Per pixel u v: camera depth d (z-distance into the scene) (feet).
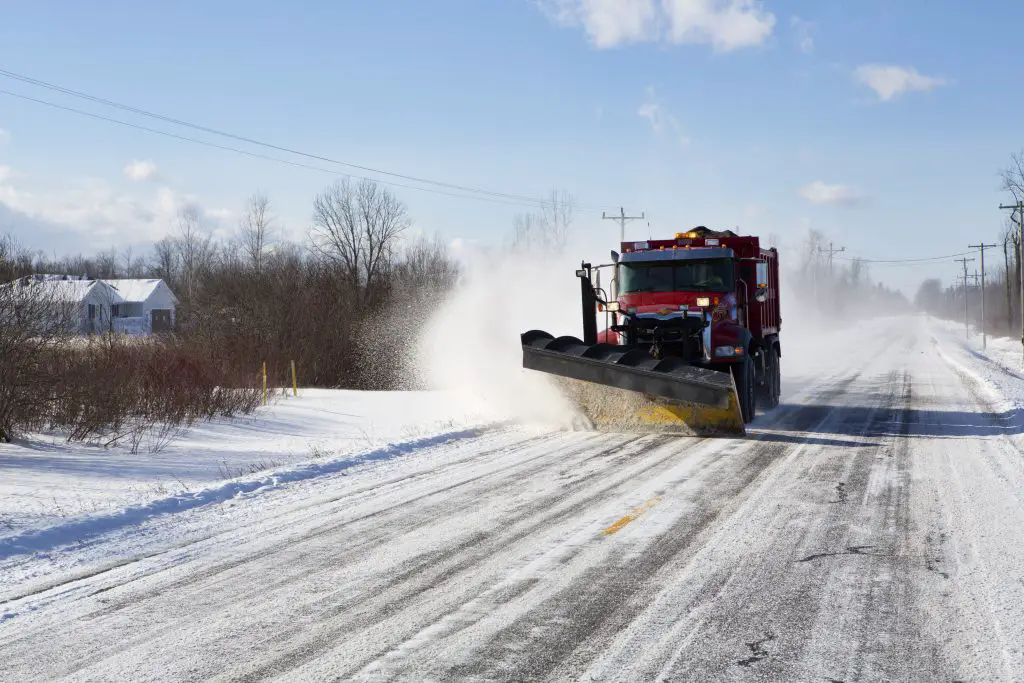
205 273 130.00
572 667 14.64
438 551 22.15
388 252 174.19
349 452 39.47
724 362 45.50
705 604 17.72
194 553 22.70
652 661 14.84
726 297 47.85
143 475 36.24
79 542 24.04
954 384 74.69
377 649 15.65
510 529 24.25
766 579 19.33
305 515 26.94
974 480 30.35
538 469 33.65
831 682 13.92
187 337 94.12
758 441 40.14
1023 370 109.40
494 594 18.60
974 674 14.17
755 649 15.31
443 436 42.73
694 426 42.29
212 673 14.73
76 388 48.67
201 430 52.90
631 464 34.27
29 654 15.75
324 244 173.27
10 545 23.27
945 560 20.59
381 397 74.13
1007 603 17.51
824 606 17.51
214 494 30.37
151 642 16.26
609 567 20.40
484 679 14.23
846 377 84.28
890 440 40.40
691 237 52.60
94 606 18.48
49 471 36.83
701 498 27.76
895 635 15.90
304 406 67.36
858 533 23.20
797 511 25.82
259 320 98.07
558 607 17.69
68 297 51.21
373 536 23.93
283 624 17.07
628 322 46.37
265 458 41.42
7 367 45.50
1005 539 22.41
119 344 66.74
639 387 41.06
